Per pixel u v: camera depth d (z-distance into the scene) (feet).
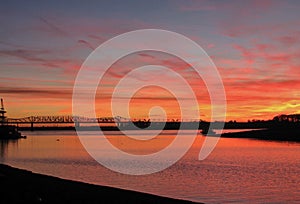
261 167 171.63
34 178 91.76
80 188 74.38
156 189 108.06
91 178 128.98
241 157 230.48
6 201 57.36
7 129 580.71
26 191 67.67
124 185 114.11
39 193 66.80
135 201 62.08
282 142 436.76
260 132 631.97
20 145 387.34
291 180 129.18
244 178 133.08
